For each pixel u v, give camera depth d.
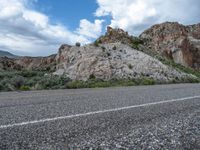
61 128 4.99
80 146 3.97
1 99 9.81
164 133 4.93
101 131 4.87
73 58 41.81
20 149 3.76
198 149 4.16
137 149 3.96
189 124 5.79
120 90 14.61
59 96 10.91
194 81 34.34
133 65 37.16
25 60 98.75
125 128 5.17
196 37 77.06
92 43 43.66
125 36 55.28
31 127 5.02
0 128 4.90
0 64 91.56
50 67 67.62
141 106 8.03
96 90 14.74
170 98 10.43
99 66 35.62
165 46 58.41
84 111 6.88
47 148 3.83
